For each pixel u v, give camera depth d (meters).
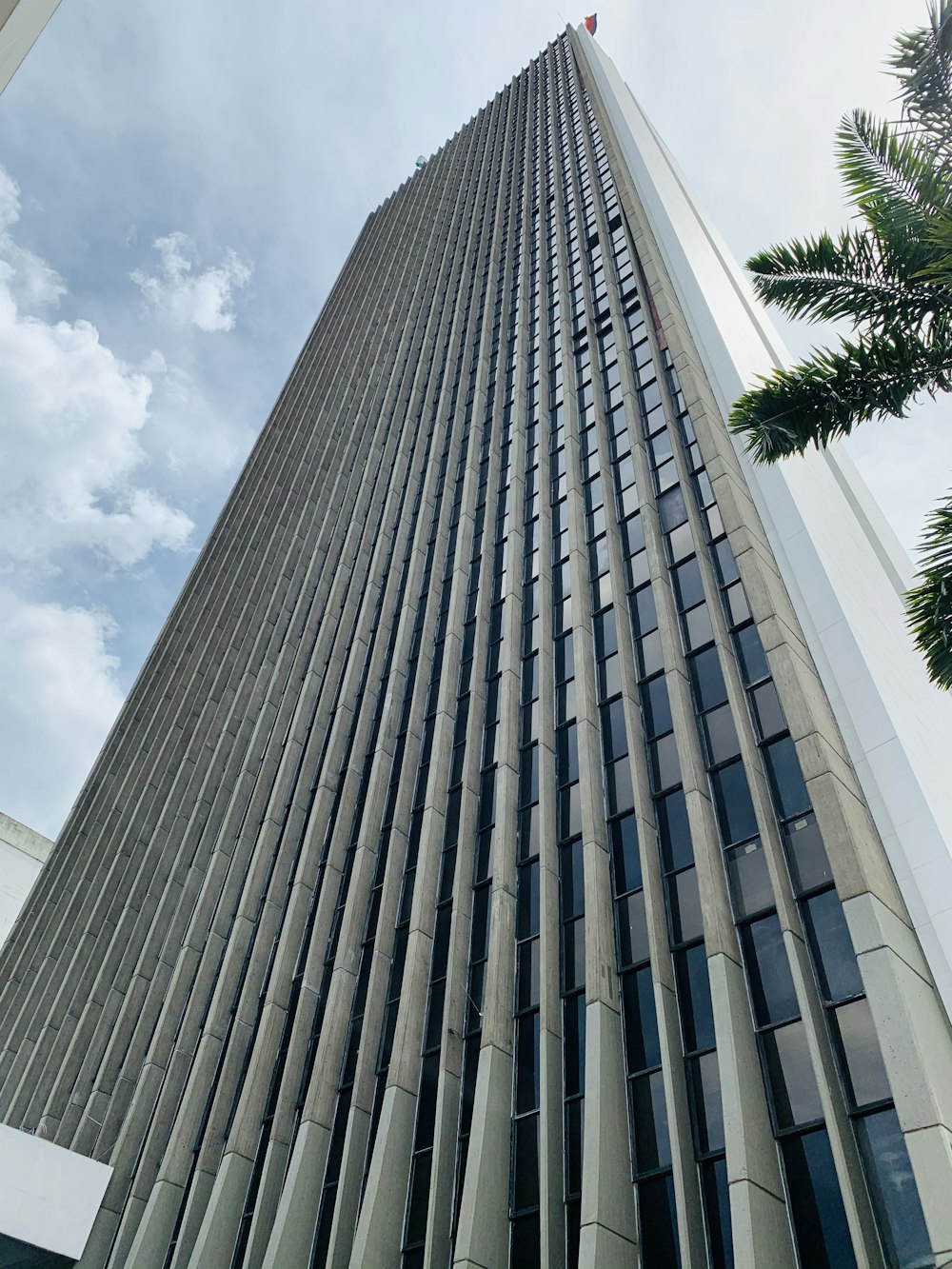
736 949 18.19
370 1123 22.09
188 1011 30.17
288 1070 24.72
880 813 18.77
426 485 43.22
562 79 74.19
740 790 20.70
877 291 15.30
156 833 40.44
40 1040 35.72
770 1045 16.64
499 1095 19.66
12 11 5.84
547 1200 17.25
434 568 38.03
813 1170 14.90
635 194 46.62
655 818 22.09
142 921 37.66
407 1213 19.78
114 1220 26.06
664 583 26.62
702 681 23.64
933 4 14.21
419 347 58.28
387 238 78.19
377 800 30.03
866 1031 15.65
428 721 32.16
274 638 46.00
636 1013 19.08
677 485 29.72
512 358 47.09
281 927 30.05
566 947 21.62
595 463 34.44
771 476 27.61
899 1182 13.97
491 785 27.75
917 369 14.46
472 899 25.00
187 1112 26.52
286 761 36.44
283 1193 21.53
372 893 27.88
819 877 18.06
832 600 22.98
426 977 23.77
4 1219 23.83
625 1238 16.02
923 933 16.77
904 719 21.03
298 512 54.06
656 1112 17.38
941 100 14.51
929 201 14.93
